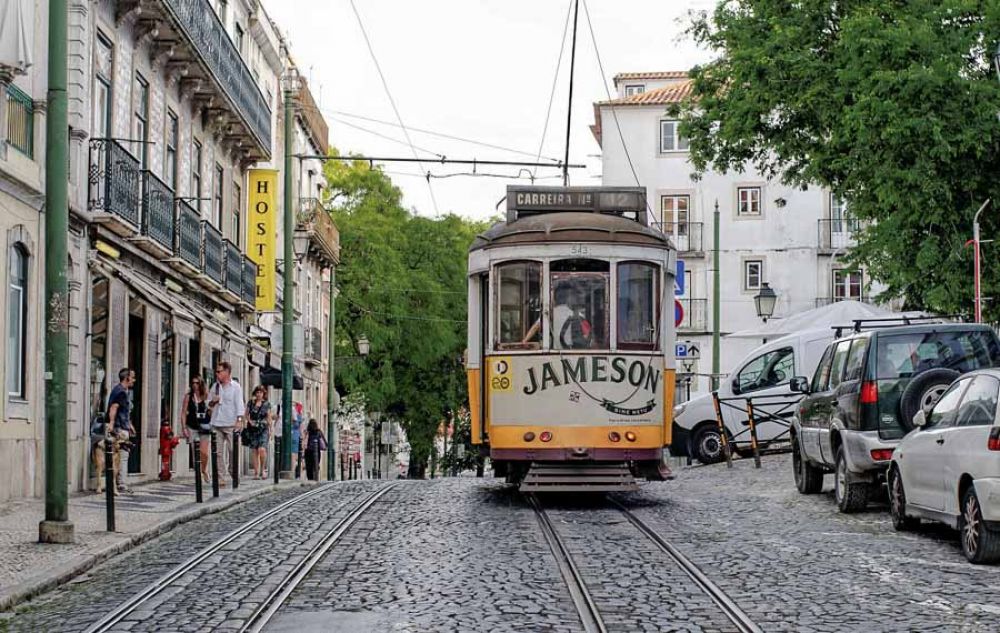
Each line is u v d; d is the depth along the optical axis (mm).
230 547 13750
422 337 59844
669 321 18344
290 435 31234
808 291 58125
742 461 29016
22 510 17703
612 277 17781
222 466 24969
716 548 13281
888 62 24547
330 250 53406
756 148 32938
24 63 19172
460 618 9328
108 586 11344
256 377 40844
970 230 25406
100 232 23516
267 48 43094
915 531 14867
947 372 15305
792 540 13984
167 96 28984
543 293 17703
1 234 19422
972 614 9477
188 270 29031
